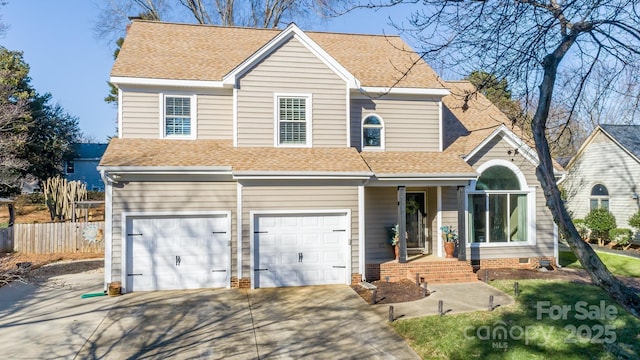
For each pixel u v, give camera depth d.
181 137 14.66
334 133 14.69
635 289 13.05
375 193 15.57
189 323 9.81
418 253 16.02
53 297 12.02
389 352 8.25
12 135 23.17
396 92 15.62
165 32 17.59
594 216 22.78
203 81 14.48
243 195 12.85
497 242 16.02
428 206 16.09
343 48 18.50
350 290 12.71
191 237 12.85
